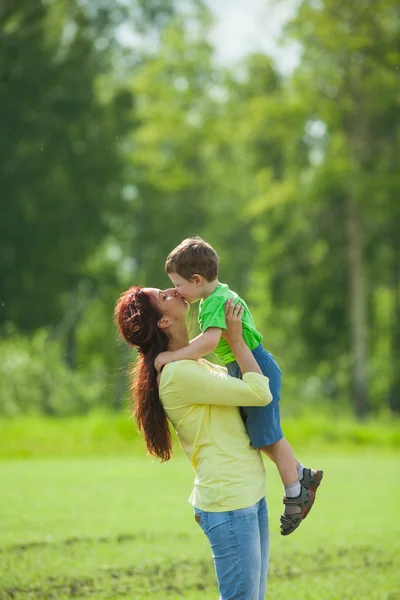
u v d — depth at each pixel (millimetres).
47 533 14328
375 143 47375
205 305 6898
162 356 6926
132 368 7348
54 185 47656
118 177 50500
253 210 48469
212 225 61438
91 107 47969
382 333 55531
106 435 30141
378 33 44031
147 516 15992
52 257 47562
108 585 11227
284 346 56625
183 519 15742
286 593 10898
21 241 46531
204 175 60656
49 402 43094
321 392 60188
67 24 47406
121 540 13883
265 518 7055
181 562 12469
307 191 47094
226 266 62750
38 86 44312
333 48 43312
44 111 45719
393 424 37969
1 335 47312
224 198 61312
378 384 58469
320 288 49281
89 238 48969
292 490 7152
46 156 46531
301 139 47500
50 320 48438
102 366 62969
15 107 44656
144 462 24891
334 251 49062
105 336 61312
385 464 25469
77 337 63594
